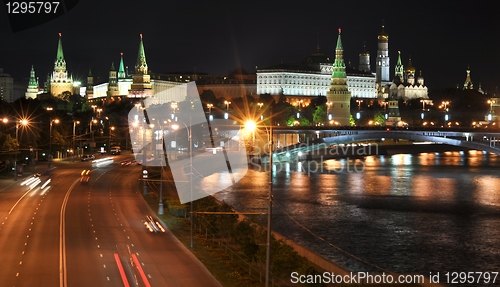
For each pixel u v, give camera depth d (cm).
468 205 13300
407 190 15612
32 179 14550
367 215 11906
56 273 5944
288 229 10450
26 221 8825
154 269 6225
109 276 5881
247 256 6844
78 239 7588
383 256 8688
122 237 7794
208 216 8325
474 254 8888
